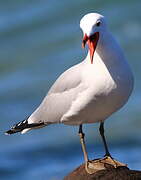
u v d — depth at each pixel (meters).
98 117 9.93
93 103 9.66
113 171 9.73
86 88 9.68
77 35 29.17
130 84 9.65
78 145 18.77
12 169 17.69
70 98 10.08
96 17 9.38
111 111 9.79
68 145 18.88
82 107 9.80
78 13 32.38
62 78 10.31
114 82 9.48
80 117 10.00
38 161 18.03
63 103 10.26
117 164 10.04
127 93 9.66
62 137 19.50
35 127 10.92
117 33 28.89
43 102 10.81
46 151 18.69
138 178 9.62
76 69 10.06
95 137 19.03
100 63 9.52
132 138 19.08
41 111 10.78
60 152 18.47
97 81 9.52
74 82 10.01
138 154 17.42
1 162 18.22
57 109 10.40
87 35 9.32
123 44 27.30
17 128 10.96
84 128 19.64
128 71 9.59
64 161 17.78
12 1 36.00
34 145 19.22
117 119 20.42
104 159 10.16
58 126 20.22
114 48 9.49
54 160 17.95
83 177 9.84
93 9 32.34
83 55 26.36
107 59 9.47
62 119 10.38
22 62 27.30
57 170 17.16
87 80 9.66
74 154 18.19
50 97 10.62
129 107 20.80
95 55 9.55
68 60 26.19
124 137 19.19
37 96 23.12
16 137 19.94
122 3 32.00
